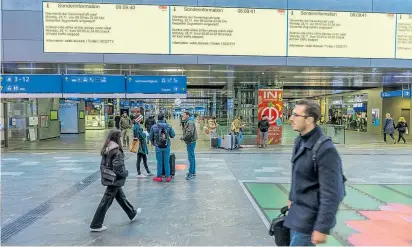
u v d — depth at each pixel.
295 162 2.64
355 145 17.64
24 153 13.95
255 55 12.42
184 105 74.81
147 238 4.57
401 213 5.82
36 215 5.60
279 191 7.34
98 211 4.84
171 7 12.09
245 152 14.40
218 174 9.33
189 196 6.86
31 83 13.42
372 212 5.86
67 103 26.52
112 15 11.98
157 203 6.32
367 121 27.83
